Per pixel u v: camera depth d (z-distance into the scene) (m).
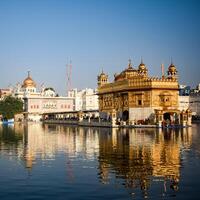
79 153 35.88
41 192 19.03
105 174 23.73
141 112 101.94
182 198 17.69
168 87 100.75
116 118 99.75
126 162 28.97
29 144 47.19
